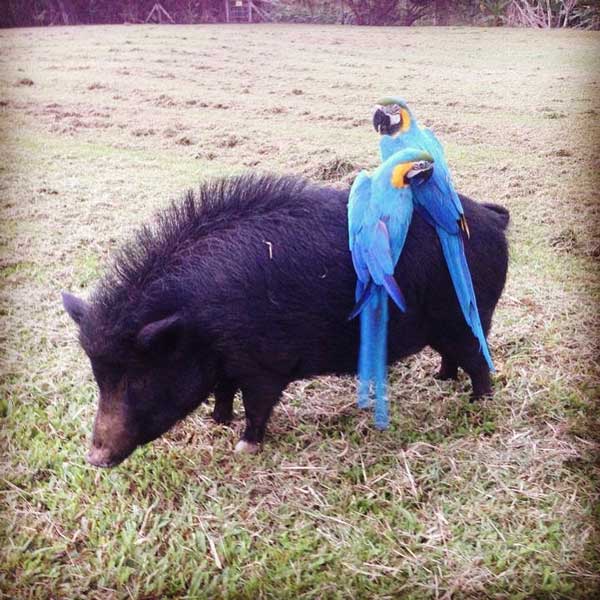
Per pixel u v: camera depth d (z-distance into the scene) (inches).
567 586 110.3
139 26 427.2
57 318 184.7
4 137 285.4
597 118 268.7
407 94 301.7
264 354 130.1
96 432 123.4
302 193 136.9
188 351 125.2
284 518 125.4
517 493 130.3
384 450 142.7
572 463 138.5
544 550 117.6
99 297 126.1
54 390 158.7
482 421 152.0
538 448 142.2
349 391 163.3
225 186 139.4
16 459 137.7
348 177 235.1
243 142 275.6
